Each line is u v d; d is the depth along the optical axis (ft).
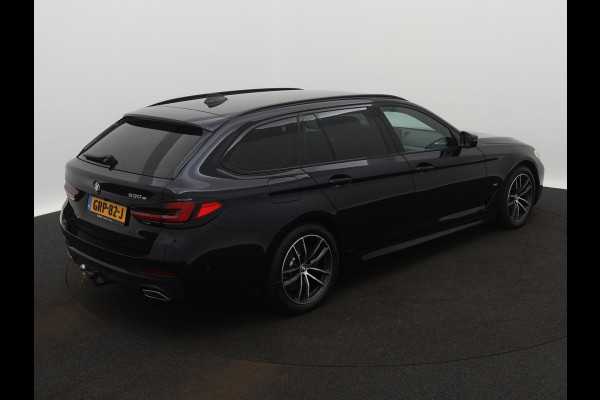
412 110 14.67
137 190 10.68
